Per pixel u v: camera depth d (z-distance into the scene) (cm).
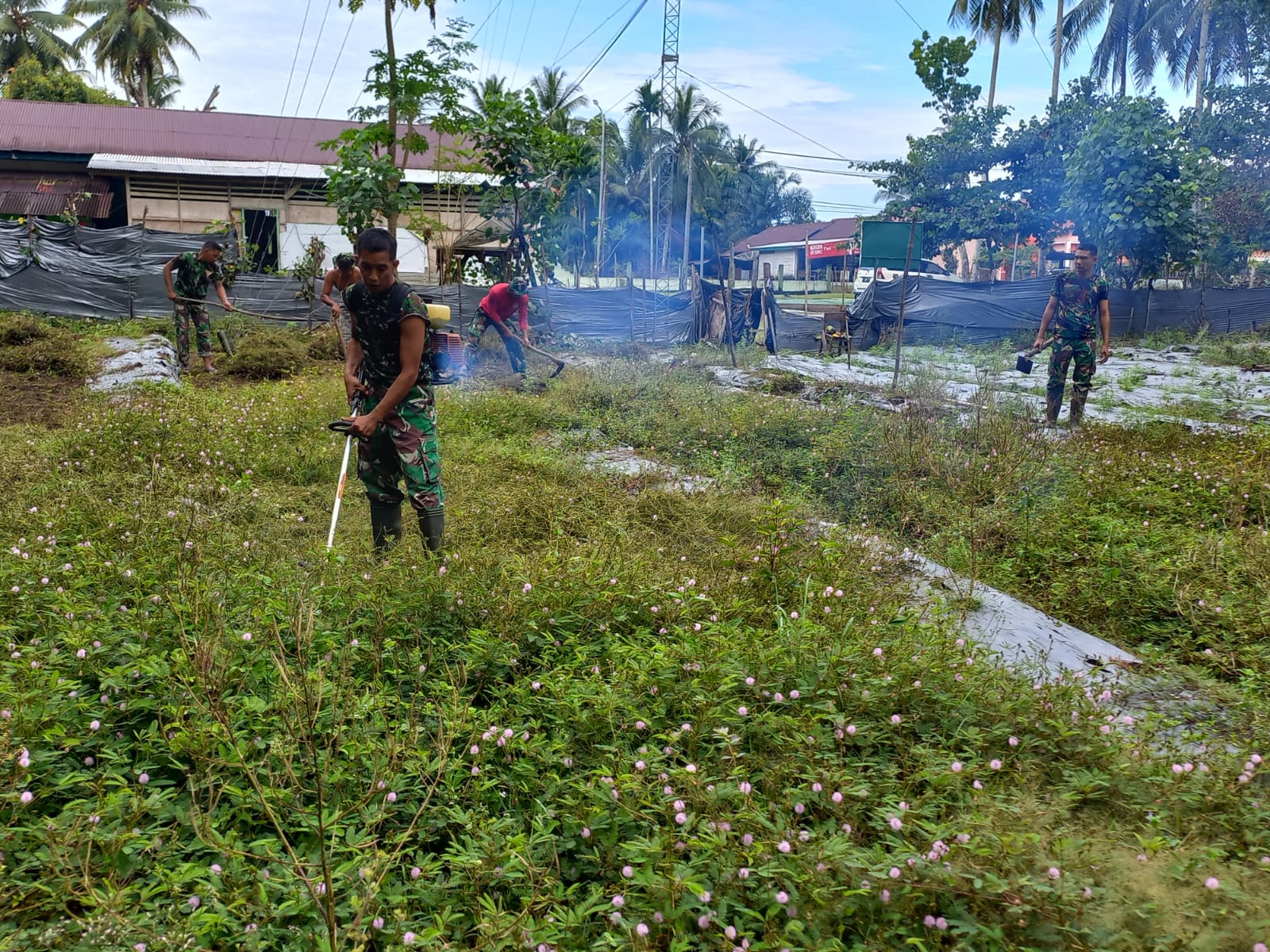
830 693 329
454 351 505
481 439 884
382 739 295
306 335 1589
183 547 422
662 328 2086
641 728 303
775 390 1338
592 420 1006
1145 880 228
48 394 1109
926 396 1014
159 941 207
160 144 3003
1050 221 3030
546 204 1777
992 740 315
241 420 856
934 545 603
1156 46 4306
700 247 5897
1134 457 810
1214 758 307
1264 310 2317
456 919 230
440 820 265
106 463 679
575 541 536
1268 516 653
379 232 463
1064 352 974
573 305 2017
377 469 504
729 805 264
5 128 2914
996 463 688
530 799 282
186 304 1298
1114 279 2534
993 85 4153
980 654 382
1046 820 257
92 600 372
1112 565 543
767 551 473
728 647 357
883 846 255
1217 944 208
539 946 211
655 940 221
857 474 753
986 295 2220
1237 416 1198
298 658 303
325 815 257
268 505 589
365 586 401
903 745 309
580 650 358
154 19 4541
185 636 333
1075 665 437
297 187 2781
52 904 221
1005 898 223
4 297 1739
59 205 2797
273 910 223
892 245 1336
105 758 279
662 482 744
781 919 229
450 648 360
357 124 3350
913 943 219
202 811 260
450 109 1688
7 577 385
